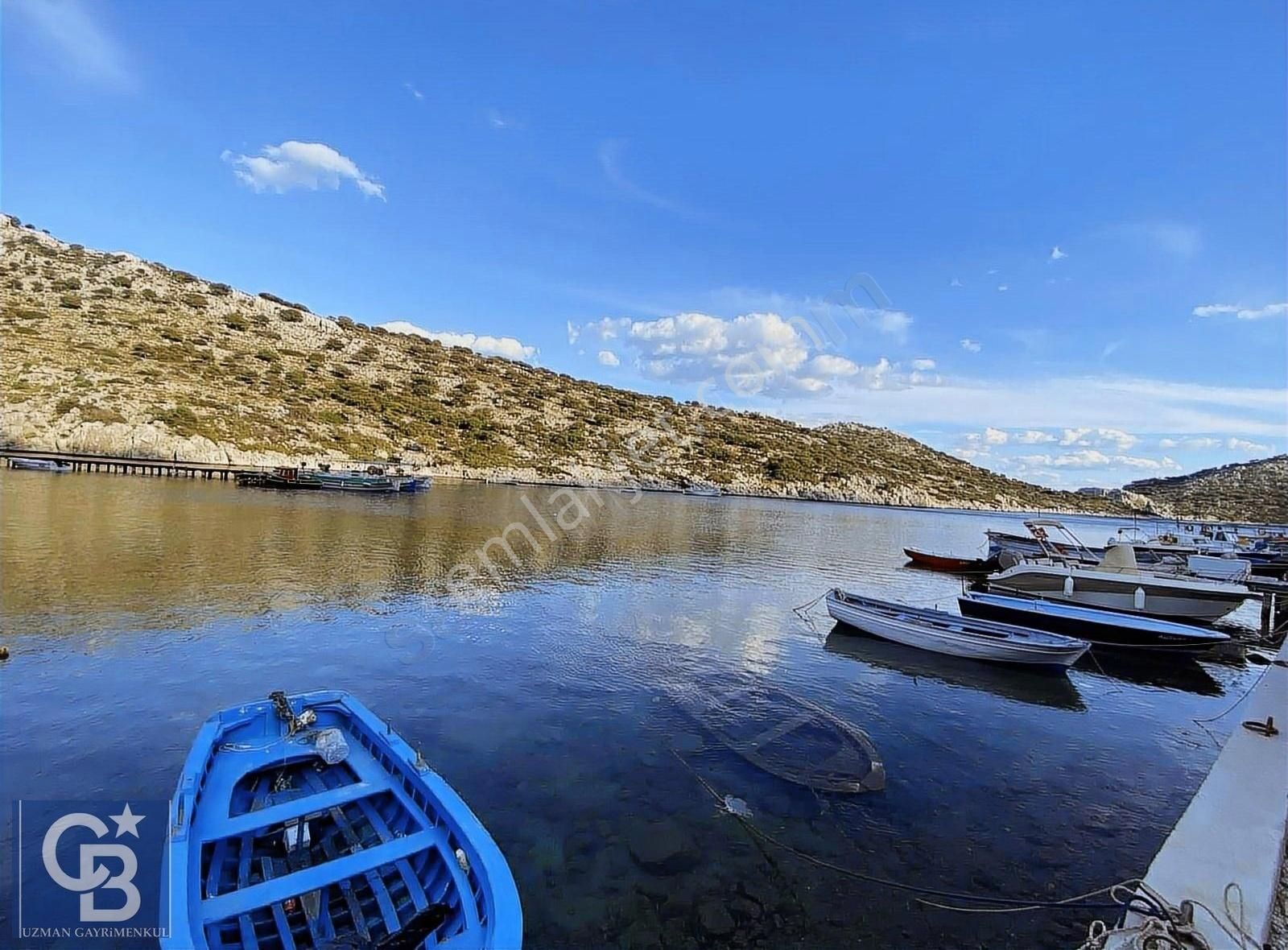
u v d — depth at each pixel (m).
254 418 74.25
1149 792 9.88
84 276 105.00
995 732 11.95
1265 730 8.89
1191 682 15.73
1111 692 14.68
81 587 17.75
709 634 17.77
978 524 85.25
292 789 7.16
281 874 5.89
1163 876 5.52
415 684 12.70
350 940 5.12
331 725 8.46
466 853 5.75
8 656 12.48
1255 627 22.62
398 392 99.12
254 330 106.06
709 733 11.03
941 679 14.84
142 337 86.00
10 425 57.12
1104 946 4.79
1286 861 6.09
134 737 9.59
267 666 13.05
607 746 10.38
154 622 15.16
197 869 5.50
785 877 7.30
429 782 6.72
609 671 14.16
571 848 7.62
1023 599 21.19
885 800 9.16
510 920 4.87
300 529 31.91
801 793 9.16
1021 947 6.36
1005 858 7.89
